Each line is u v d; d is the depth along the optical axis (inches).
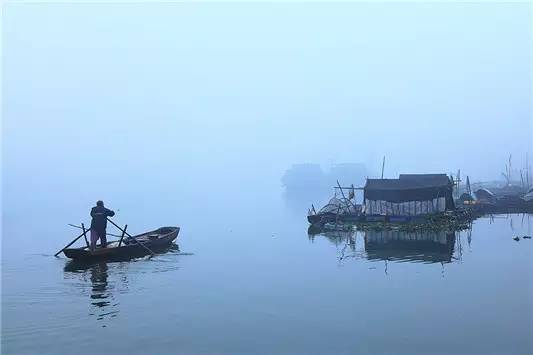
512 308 576.4
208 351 453.7
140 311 587.8
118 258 981.2
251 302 622.8
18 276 818.8
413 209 1621.6
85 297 660.7
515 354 436.8
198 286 722.2
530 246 1081.4
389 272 810.8
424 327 511.2
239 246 1190.9
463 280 733.3
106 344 475.2
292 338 483.5
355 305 600.4
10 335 501.0
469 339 474.9
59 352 454.9
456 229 1448.1
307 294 661.9
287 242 1259.2
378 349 451.5
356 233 1418.6
